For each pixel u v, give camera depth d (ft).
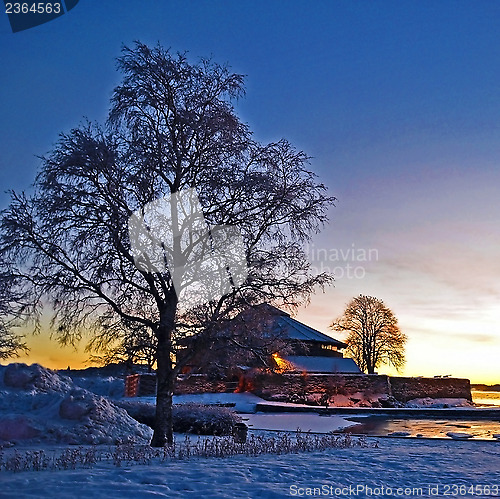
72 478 33.63
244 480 34.32
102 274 48.75
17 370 65.77
